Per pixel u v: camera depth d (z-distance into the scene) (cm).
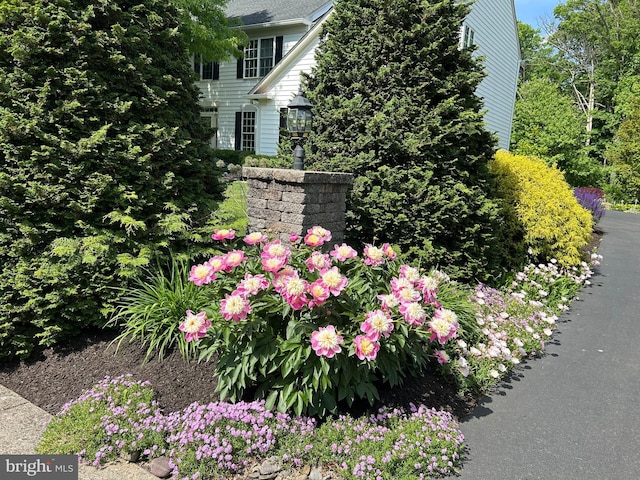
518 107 2083
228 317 234
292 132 418
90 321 330
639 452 271
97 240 323
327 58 489
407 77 459
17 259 322
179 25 411
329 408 258
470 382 326
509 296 498
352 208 443
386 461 231
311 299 242
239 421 246
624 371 384
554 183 675
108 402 263
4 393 288
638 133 1812
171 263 369
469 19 1178
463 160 474
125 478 221
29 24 329
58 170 326
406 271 273
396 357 271
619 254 846
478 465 251
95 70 346
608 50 2472
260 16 1583
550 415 309
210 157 433
